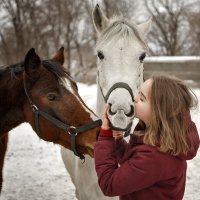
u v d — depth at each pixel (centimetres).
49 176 638
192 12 2570
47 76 308
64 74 313
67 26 2525
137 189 205
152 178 201
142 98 217
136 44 320
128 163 207
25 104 320
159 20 2606
